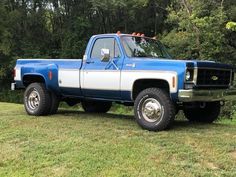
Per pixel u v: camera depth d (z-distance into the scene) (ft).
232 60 70.74
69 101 36.27
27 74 34.78
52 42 111.86
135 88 28.76
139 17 107.14
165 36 83.56
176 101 26.91
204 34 68.80
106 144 24.63
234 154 22.85
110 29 111.75
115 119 32.58
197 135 26.40
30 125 30.25
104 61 29.99
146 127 27.68
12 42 107.45
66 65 32.45
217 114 31.53
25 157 23.40
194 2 70.54
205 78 27.22
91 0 100.12
